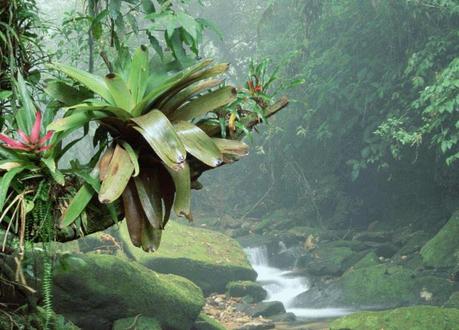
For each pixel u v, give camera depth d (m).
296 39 12.02
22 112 2.10
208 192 15.46
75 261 2.59
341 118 12.05
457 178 10.51
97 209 2.06
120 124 1.99
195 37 2.30
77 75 2.00
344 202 12.71
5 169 1.95
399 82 10.56
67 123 1.92
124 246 8.22
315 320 8.54
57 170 1.94
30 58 2.58
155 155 2.00
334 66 11.22
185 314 6.27
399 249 10.45
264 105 2.25
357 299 9.09
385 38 10.65
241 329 8.00
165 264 8.54
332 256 10.60
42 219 1.97
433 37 9.39
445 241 9.52
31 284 2.99
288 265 11.38
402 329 6.45
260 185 15.03
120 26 2.50
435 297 8.48
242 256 9.64
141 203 1.97
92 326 5.59
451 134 9.66
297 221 13.02
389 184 12.09
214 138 2.10
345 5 10.95
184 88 2.06
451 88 8.06
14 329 2.62
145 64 2.07
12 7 2.37
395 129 10.34
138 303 5.82
